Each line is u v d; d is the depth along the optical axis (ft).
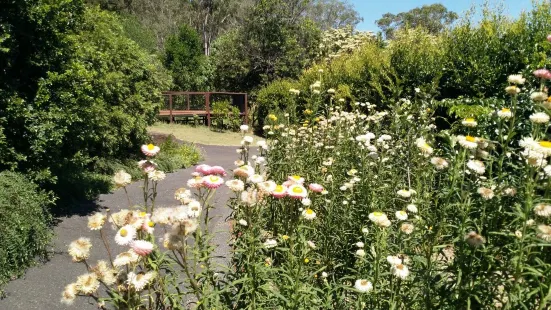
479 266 6.77
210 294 6.65
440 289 6.86
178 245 6.11
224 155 40.88
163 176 7.95
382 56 36.94
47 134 17.08
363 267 8.79
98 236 16.75
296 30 73.77
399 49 31.55
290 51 70.38
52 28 17.56
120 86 26.89
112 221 6.47
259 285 7.46
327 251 10.66
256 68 71.67
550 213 6.03
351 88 36.09
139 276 5.73
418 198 9.87
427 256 7.47
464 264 6.75
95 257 14.74
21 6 16.34
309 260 9.17
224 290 6.81
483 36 24.95
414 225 8.80
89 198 21.85
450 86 25.75
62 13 18.13
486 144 8.23
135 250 5.64
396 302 7.45
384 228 7.89
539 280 6.45
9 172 15.80
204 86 77.87
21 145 17.20
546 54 20.67
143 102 30.68
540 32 22.33
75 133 19.16
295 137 17.06
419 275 7.09
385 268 8.26
